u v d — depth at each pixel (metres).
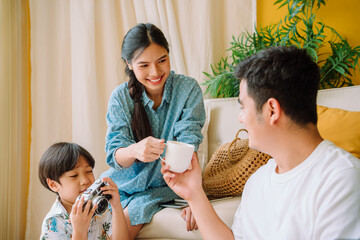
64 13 2.67
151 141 1.40
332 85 2.25
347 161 0.79
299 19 2.28
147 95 1.79
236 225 1.10
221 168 1.77
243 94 0.93
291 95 0.85
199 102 1.79
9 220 2.51
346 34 2.27
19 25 2.66
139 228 1.59
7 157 2.50
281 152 0.90
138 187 1.69
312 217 0.80
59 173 1.38
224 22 2.58
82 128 2.61
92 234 1.42
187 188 1.17
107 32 2.66
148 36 1.56
